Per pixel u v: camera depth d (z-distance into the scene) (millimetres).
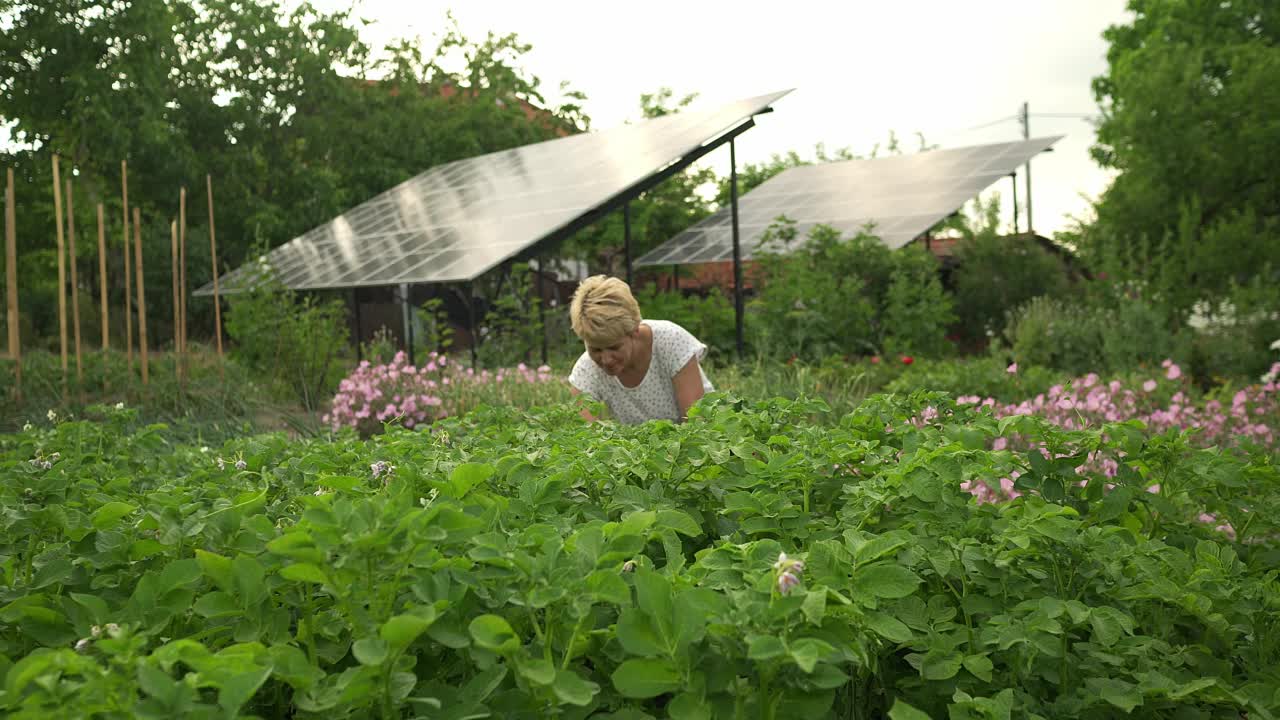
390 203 17047
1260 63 22156
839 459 2082
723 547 1496
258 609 1392
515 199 13406
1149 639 1669
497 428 2879
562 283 22078
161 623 1389
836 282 14484
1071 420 4773
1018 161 19516
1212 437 5402
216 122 20828
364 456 2377
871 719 1655
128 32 17156
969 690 1531
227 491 2109
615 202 11805
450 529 1347
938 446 2049
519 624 1413
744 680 1232
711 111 13555
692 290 25750
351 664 1480
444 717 1219
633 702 1395
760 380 8031
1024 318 13664
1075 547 1719
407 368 7855
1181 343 12352
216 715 1050
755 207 21891
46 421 7047
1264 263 16922
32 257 17281
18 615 1452
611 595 1251
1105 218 21438
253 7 21438
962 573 1702
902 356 12516
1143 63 26219
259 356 11766
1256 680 1718
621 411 4035
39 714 1024
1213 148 21562
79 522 1741
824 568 1423
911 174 20859
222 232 20609
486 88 25328
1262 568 2084
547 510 1793
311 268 13781
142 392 7992
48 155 16984
